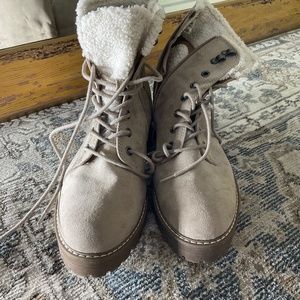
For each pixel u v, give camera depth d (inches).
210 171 20.2
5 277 18.3
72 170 20.1
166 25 34.8
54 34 30.6
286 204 22.6
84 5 18.2
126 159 19.6
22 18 29.1
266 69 38.0
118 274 18.6
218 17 21.6
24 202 22.6
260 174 24.9
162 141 21.5
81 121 19.7
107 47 17.7
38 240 20.2
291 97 33.8
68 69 31.3
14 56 28.4
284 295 17.7
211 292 17.8
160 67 23.0
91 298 17.6
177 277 18.5
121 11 17.3
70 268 17.7
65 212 18.2
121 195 18.7
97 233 17.2
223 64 20.6
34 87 30.3
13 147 27.2
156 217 20.3
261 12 42.7
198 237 17.9
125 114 19.8
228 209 19.0
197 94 20.7
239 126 29.8
